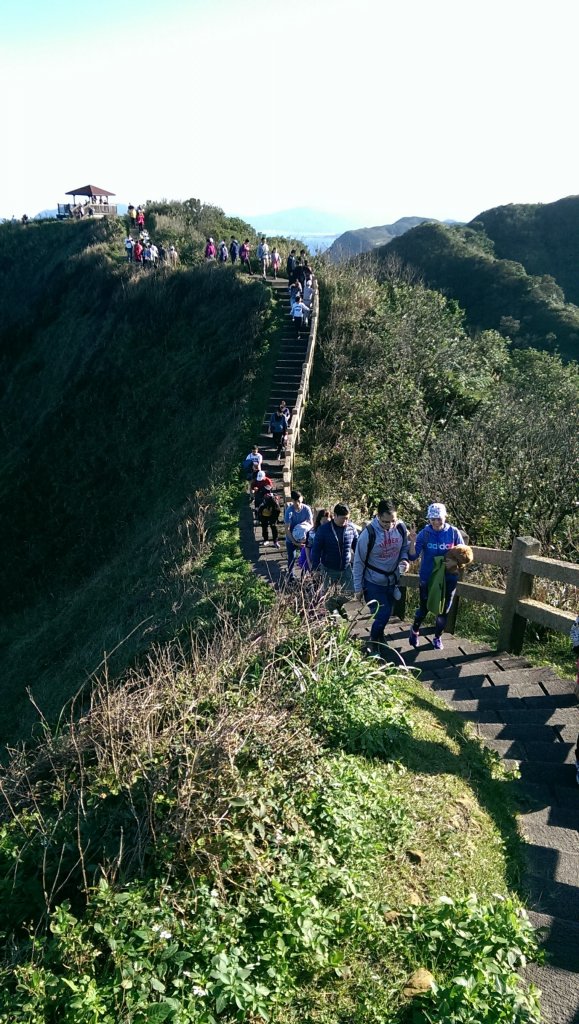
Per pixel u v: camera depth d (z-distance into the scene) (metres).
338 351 22.77
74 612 16.94
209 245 31.20
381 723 4.78
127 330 28.31
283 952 2.92
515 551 6.72
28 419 29.80
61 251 40.84
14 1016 2.64
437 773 4.51
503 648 7.01
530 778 4.68
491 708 5.71
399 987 2.86
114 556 20.61
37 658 15.83
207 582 11.16
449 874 3.55
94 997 2.61
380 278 32.66
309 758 4.13
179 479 21.41
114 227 39.56
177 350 26.39
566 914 3.40
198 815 3.47
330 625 5.81
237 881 3.37
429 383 21.58
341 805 3.87
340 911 3.22
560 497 12.70
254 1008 2.63
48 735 4.73
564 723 5.36
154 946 2.86
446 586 6.88
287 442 17.22
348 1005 2.79
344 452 18.00
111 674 10.09
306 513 10.16
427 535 6.89
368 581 6.55
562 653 6.96
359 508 14.84
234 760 3.84
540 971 3.00
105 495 23.42
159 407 24.66
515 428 14.93
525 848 3.89
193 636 8.89
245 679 5.08
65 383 28.45
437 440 16.44
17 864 3.43
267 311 25.16
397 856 3.66
